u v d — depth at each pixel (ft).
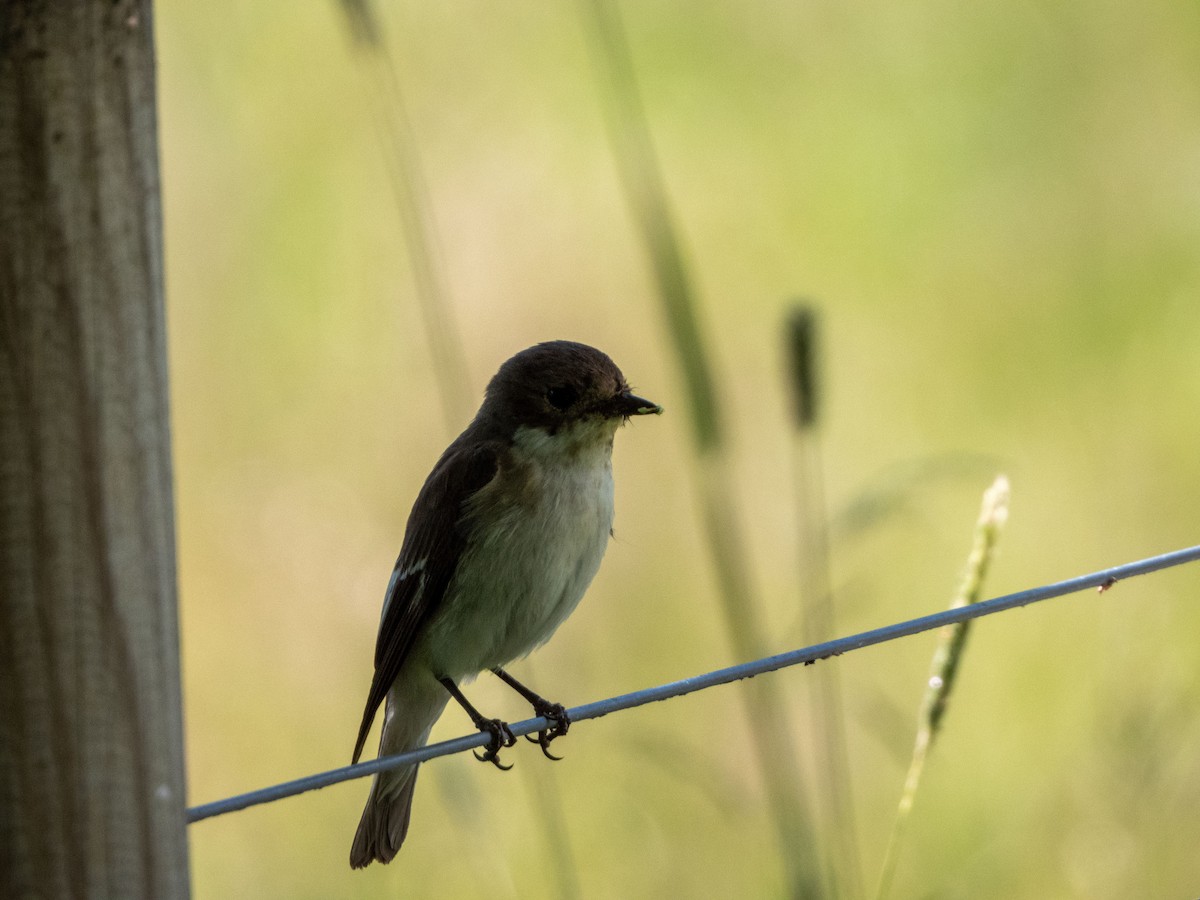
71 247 14.28
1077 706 37.27
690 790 35.19
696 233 55.01
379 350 49.16
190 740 39.22
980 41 60.44
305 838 37.22
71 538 14.38
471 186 53.62
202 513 44.47
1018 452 46.52
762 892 32.53
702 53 62.03
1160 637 37.91
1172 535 42.78
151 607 14.73
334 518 44.14
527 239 51.88
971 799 35.70
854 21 61.93
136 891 14.70
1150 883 30.27
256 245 51.34
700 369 24.11
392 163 29.40
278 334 49.65
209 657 41.16
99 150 14.33
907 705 38.99
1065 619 40.37
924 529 44.34
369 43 26.45
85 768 14.48
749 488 46.03
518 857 34.81
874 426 48.14
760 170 57.31
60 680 14.42
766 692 23.66
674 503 44.60
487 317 49.60
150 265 14.69
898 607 42.37
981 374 49.60
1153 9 57.93
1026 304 51.57
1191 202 53.88
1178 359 48.88
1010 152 56.70
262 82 53.83
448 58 58.90
